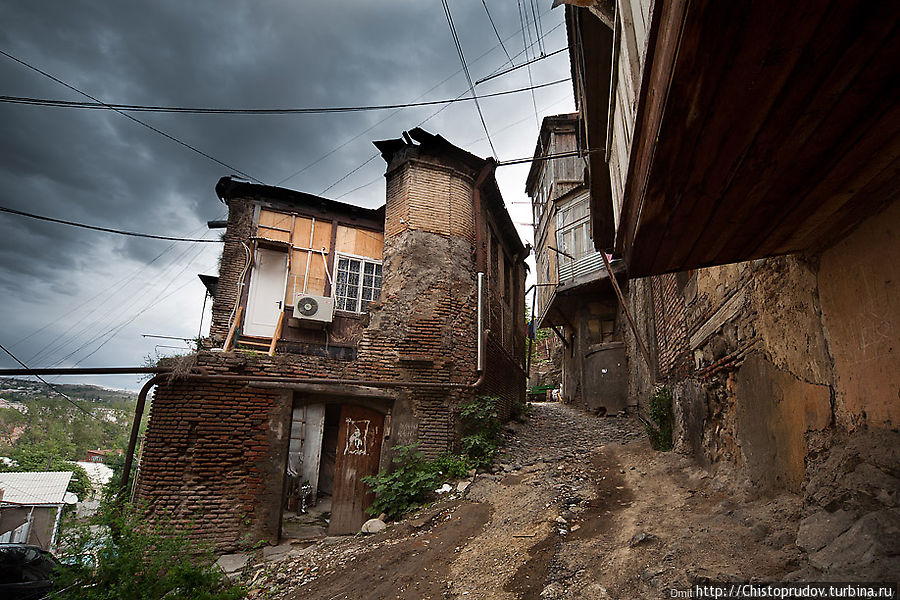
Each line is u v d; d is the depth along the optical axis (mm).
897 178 2867
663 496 6098
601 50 5520
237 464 7789
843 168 2779
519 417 13477
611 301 17172
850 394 3473
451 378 9672
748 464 5121
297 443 10117
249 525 7539
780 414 4477
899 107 2281
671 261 4246
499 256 14117
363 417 9031
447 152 11289
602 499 6582
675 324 8516
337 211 12711
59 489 22484
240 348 10961
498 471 8633
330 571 5902
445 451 8984
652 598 3439
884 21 1799
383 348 9453
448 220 10797
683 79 2158
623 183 4016
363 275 12539
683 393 7766
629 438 10938
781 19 1828
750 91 2211
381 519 7672
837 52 1974
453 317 10133
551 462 8875
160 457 7512
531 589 4367
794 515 3850
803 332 4062
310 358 8773
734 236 3707
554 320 19859
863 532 2777
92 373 7363
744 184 2971
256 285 11578
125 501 5879
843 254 3473
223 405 7969
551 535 5562
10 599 8914
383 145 11344
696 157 2701
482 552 5426
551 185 18047
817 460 3754
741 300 5344
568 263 16578
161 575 5035
